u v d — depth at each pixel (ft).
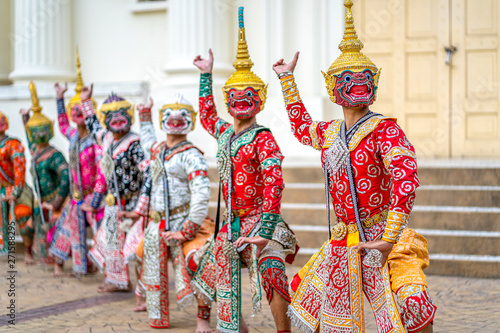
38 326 15.97
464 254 21.59
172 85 32.07
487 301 17.72
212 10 32.32
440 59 33.60
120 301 18.85
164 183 15.72
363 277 11.08
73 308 17.97
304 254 22.85
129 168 18.57
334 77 11.25
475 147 33.40
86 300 19.01
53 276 22.79
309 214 24.00
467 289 19.26
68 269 24.17
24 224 25.11
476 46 33.27
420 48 33.78
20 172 23.82
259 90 13.34
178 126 15.74
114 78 36.60
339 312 11.20
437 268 21.40
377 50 34.19
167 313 15.78
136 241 17.60
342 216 11.48
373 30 34.12
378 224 11.15
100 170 20.25
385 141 10.78
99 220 20.54
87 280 22.16
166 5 35.40
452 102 33.55
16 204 25.09
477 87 33.35
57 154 22.74
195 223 15.20
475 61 33.35
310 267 11.94
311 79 32.01
